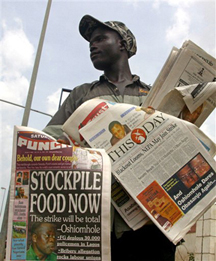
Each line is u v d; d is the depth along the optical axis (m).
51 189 0.97
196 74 1.24
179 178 1.07
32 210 0.96
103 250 0.92
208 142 1.12
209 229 6.97
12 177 1.00
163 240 1.22
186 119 1.21
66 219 0.94
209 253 6.84
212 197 1.06
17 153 1.02
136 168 1.07
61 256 0.92
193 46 1.25
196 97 1.17
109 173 0.98
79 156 1.00
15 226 0.95
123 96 1.41
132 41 1.52
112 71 1.48
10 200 0.98
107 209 0.94
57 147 1.01
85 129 1.12
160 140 1.10
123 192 1.11
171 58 1.25
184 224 1.02
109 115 1.13
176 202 1.04
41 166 1.00
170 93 1.19
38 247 0.93
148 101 1.22
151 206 1.03
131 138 1.10
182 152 1.09
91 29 1.49
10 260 0.93
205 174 1.08
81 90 1.47
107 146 1.09
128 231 1.22
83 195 0.96
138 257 1.23
